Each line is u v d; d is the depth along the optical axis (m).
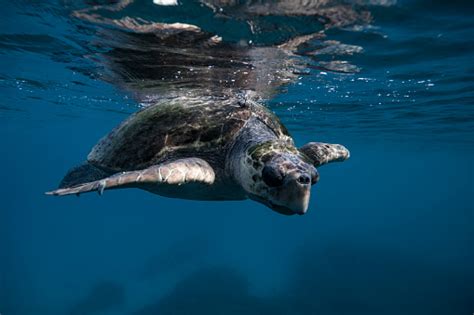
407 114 16.36
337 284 23.53
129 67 9.55
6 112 24.88
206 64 8.87
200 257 32.00
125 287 25.28
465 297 21.66
